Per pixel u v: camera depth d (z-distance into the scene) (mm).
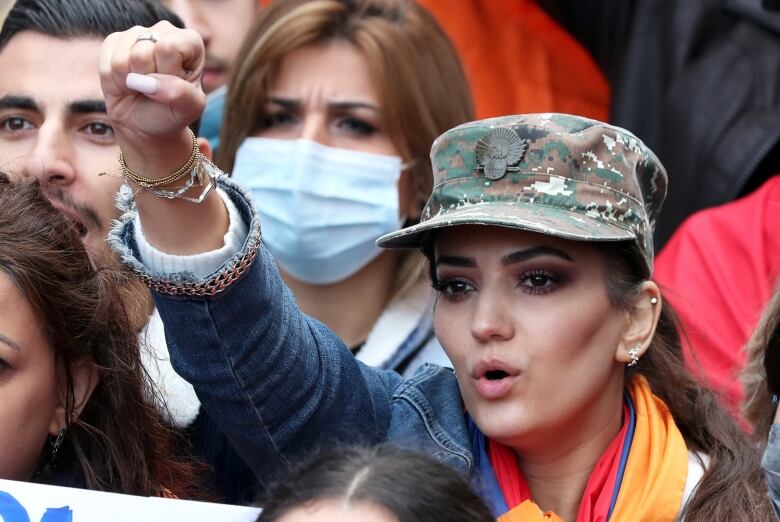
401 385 6988
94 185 7789
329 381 6449
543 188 6316
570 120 6391
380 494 4707
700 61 12156
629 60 12570
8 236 6113
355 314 9664
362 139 9680
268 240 9641
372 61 9625
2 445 5977
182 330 5945
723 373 9469
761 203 10312
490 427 6250
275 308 6098
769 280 9742
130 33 5426
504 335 6219
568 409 6270
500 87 13578
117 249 5785
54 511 5441
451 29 13633
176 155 5602
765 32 11938
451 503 4777
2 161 7867
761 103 11781
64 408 6289
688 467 6551
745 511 6332
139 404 6605
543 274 6262
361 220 9539
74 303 6250
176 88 5305
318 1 9758
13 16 8133
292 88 9680
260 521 4859
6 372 5977
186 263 5781
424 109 9766
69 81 7863
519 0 13703
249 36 9875
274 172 9570
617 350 6457
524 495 6504
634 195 6414
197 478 7023
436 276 6566
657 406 6871
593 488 6418
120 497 5484
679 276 10156
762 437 7215
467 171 6477
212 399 6176
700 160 11828
